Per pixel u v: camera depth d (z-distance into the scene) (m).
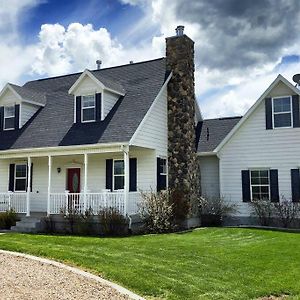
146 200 18.08
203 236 15.89
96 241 13.52
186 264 10.20
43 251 11.05
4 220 19.19
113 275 8.71
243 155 20.66
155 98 19.45
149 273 8.99
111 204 17.70
